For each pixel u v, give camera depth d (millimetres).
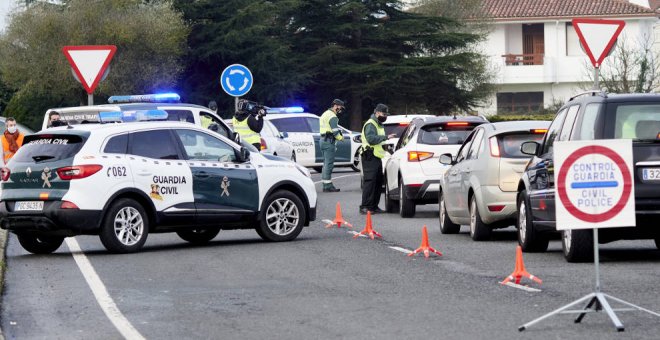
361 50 73125
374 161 27859
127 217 19672
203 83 71000
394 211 28594
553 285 14547
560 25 91375
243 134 31484
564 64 91000
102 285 15477
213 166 20719
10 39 61875
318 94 75750
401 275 15969
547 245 18562
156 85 63250
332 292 14375
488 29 88062
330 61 73312
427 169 26469
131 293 14672
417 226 24578
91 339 11555
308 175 22047
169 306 13539
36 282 16047
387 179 28562
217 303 13680
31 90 62781
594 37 22062
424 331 11484
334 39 75000
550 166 17281
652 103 16344
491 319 12086
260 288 14891
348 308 13062
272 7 68938
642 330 11141
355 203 31203
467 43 75688
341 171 47938
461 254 18672
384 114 27812
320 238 21859
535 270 16125
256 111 31500
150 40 62781
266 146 33812
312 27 74562
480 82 81375
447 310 12758
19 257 19734
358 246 20203
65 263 18359
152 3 65625
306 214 21891
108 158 19531
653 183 16016
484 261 17562
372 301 13555
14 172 19688
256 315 12734
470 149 21891
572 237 16625
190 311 13133
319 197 33500
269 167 21469
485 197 20250
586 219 11906
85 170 19250
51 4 62969
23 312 13352
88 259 18828
